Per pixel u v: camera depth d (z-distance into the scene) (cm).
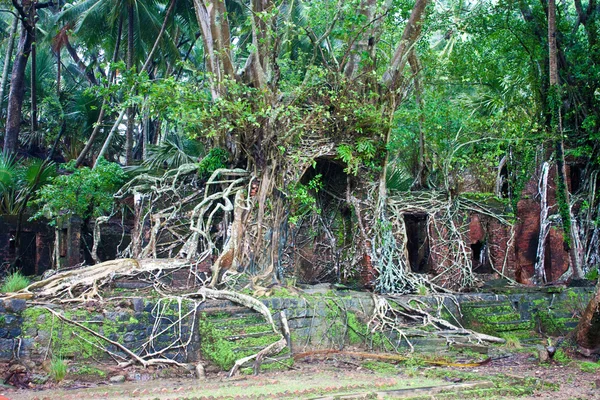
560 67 1709
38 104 2695
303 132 1375
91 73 2923
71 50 2852
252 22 1311
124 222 1817
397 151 1686
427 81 1709
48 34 2455
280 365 1029
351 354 1123
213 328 1041
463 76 1803
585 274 1625
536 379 913
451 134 1675
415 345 1173
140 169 1708
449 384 873
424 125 1655
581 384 919
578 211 1708
